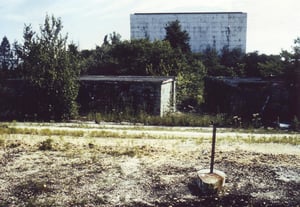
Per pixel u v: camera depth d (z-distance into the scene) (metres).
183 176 8.83
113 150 11.18
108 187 8.07
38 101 20.30
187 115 19.52
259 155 10.88
